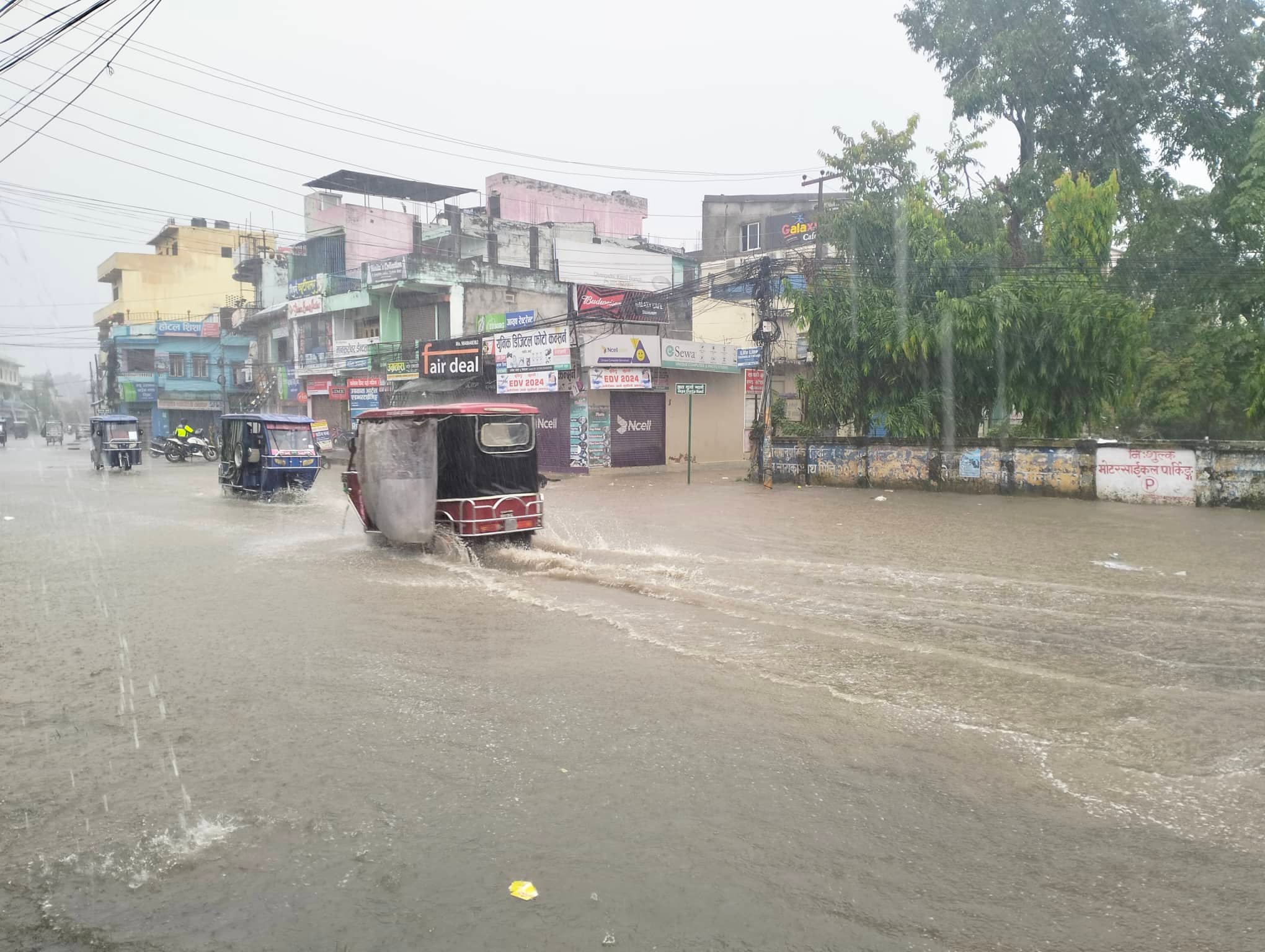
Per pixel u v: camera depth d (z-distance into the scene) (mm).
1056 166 27859
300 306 41031
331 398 40344
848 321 23906
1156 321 27562
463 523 11688
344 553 12430
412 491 12172
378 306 37438
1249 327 26188
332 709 5590
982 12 28719
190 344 49094
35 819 4102
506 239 39031
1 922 3225
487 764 4637
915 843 3738
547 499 19969
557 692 5848
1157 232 27672
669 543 12609
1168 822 3926
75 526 16031
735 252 42906
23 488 24734
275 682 6215
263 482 21141
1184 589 9164
